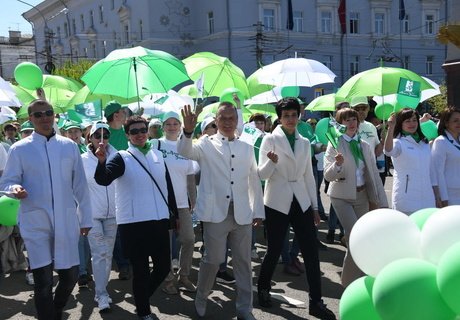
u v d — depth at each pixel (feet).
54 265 13.52
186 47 129.90
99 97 27.17
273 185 16.38
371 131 22.06
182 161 18.34
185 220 18.34
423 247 9.55
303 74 27.35
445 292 8.30
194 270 21.43
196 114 14.80
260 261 22.52
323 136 19.92
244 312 15.24
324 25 128.77
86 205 14.30
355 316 10.16
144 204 15.11
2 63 214.90
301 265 21.01
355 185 17.22
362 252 9.99
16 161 13.30
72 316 16.66
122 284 19.99
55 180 13.53
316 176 28.73
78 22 166.09
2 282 20.79
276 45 123.03
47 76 34.65
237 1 119.44
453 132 17.24
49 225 13.44
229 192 15.07
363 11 131.75
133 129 15.43
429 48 138.21
